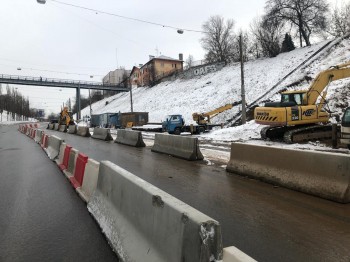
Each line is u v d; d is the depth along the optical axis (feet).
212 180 28.78
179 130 106.11
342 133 45.50
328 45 153.48
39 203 22.81
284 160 25.96
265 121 61.00
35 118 585.63
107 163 19.71
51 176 32.32
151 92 242.99
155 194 12.44
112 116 179.32
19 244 15.92
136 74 341.62
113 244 15.01
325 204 21.06
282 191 24.48
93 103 413.39
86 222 18.81
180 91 201.98
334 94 80.23
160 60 297.94
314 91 62.34
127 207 15.05
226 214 19.61
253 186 26.23
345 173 21.31
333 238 15.79
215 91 167.73
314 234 16.30
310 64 137.49
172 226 10.85
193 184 27.43
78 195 24.64
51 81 270.67
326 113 62.28
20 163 41.50
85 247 15.44
